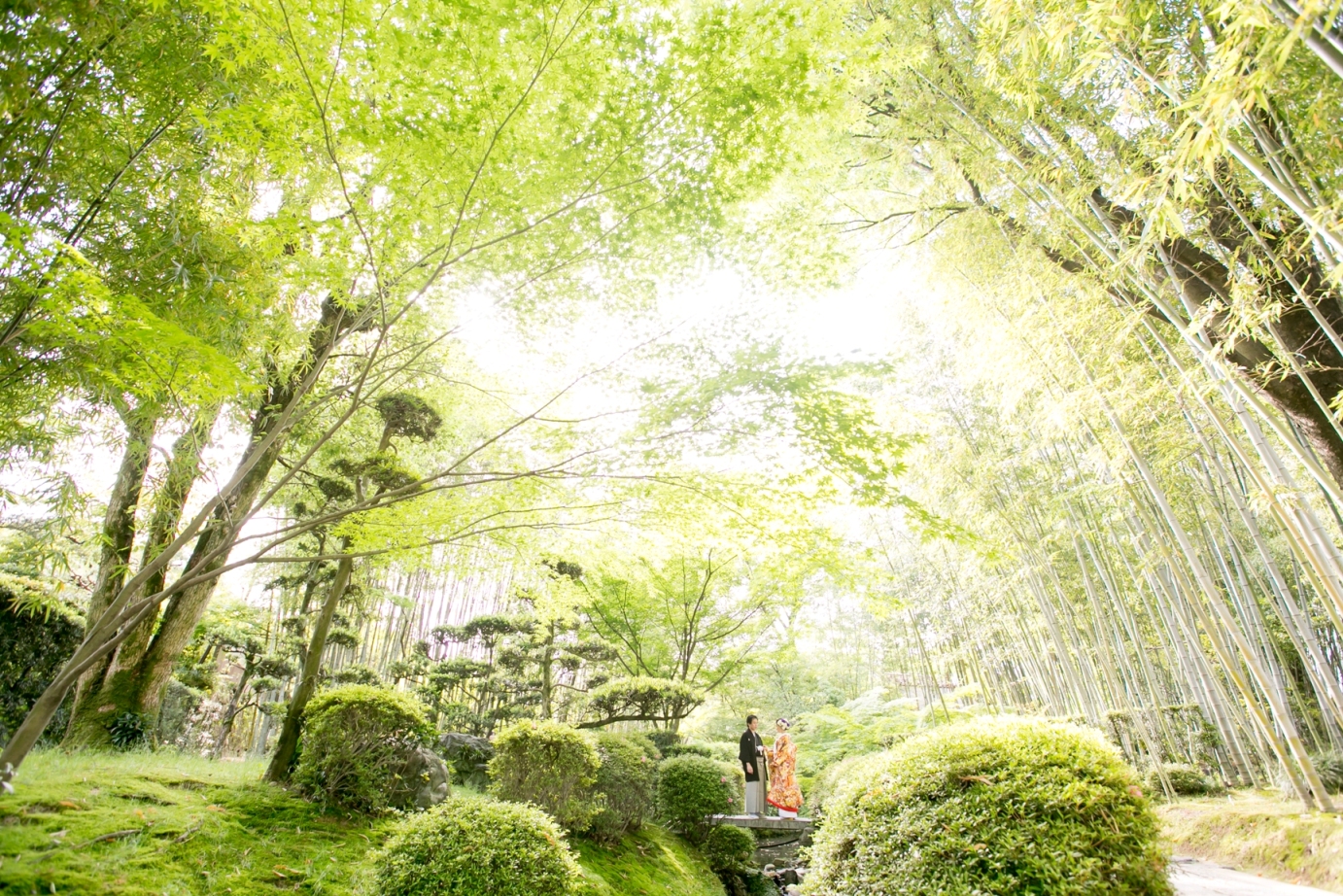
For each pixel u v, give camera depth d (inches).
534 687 449.1
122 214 118.9
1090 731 118.3
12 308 105.4
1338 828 184.5
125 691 207.5
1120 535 340.2
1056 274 213.6
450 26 108.7
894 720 481.1
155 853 113.0
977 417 387.5
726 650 434.0
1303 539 173.0
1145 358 219.1
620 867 188.5
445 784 183.3
